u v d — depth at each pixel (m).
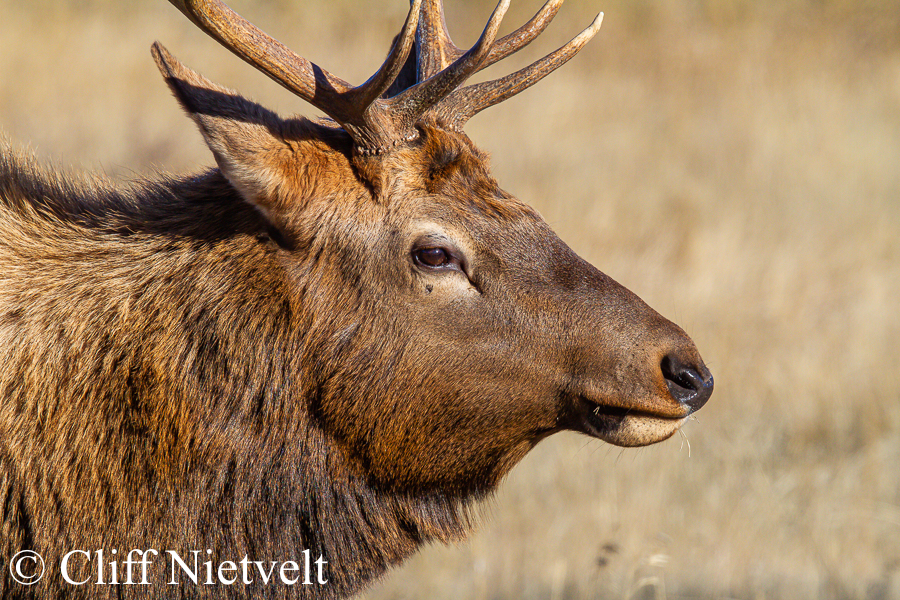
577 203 34.88
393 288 10.97
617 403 10.91
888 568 18.00
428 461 11.41
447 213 11.00
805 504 20.89
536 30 12.77
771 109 48.91
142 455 10.71
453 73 10.84
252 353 10.99
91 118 38.97
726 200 37.69
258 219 11.12
